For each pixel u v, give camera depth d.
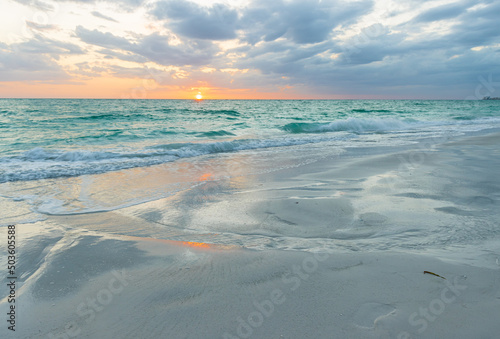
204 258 2.60
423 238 2.90
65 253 2.73
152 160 8.04
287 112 35.62
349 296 1.97
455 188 4.68
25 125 17.95
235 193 4.78
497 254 2.52
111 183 5.65
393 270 2.29
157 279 2.27
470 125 19.38
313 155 8.74
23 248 2.83
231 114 30.70
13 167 6.92
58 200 4.61
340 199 4.18
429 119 25.27
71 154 8.23
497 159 7.22
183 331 1.70
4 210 4.12
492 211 3.64
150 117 25.14
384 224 3.31
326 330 1.66
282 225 3.42
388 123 19.27
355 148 10.00
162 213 3.95
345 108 47.66
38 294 2.09
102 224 3.59
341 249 2.71
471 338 1.57
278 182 5.48
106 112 30.20
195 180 5.82
